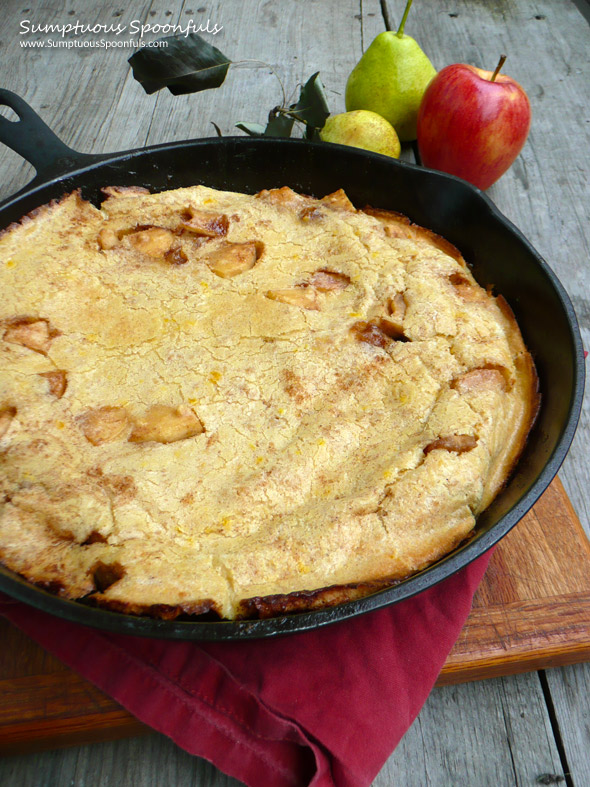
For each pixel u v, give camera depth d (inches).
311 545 17.2
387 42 25.0
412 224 22.1
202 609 16.3
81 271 20.5
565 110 28.1
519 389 19.5
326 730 16.5
